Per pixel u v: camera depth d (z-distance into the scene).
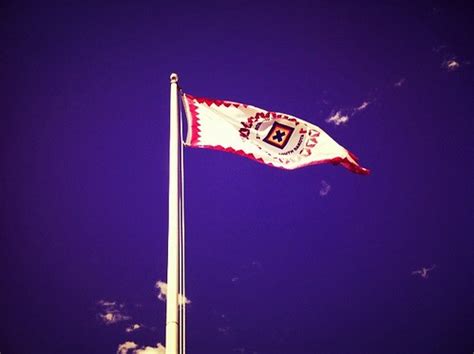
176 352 5.73
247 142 8.84
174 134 8.28
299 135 9.05
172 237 6.81
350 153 8.98
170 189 7.46
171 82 9.07
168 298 6.16
